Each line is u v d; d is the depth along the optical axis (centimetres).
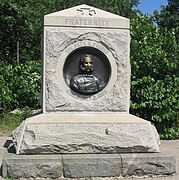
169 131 1009
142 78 1027
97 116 618
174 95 1012
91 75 638
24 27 2214
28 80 1378
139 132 600
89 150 583
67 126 591
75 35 625
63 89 625
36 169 546
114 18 637
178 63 1048
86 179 555
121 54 636
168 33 1103
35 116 611
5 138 963
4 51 2212
